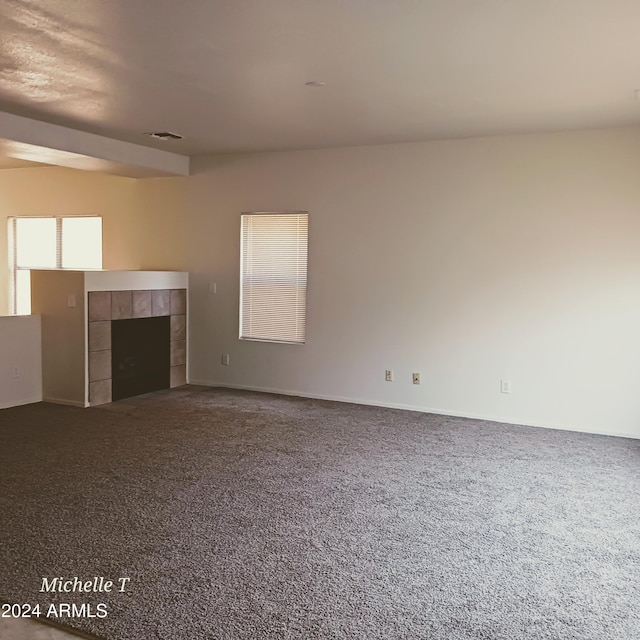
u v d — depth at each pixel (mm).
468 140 5785
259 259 6938
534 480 4199
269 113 4922
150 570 2900
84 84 4172
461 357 5965
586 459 4668
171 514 3541
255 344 7031
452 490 3990
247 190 6910
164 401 6480
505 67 3670
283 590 2742
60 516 3490
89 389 6230
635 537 3324
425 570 2939
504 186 5672
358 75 3859
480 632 2451
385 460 4586
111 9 2889
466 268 5883
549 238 5531
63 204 8070
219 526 3389
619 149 5234
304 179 6582
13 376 6188
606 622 2531
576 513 3641
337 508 3664
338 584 2801
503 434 5352
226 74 3887
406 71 3770
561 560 3057
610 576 2904
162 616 2533
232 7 2848
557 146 5445
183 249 7359
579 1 2742
